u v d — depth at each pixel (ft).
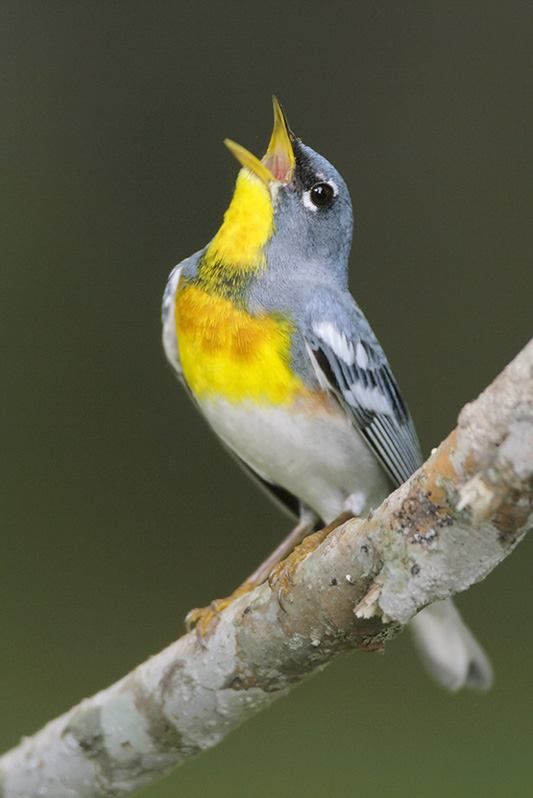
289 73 39.68
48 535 38.37
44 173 39.50
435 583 17.90
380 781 33.86
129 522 38.81
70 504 38.65
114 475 39.06
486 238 39.75
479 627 37.70
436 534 17.46
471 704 35.94
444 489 17.04
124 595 38.04
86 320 39.29
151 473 39.22
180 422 39.40
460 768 33.94
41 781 21.93
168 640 37.32
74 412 39.17
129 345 39.32
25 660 36.40
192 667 20.80
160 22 39.68
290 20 39.75
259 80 39.70
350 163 39.83
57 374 39.14
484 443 16.38
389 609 18.38
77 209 39.42
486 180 39.86
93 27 39.75
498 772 34.12
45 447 38.93
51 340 39.22
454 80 40.04
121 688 21.50
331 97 39.78
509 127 39.93
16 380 38.96
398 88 39.96
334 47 39.99
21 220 39.37
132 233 39.37
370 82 39.93
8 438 38.81
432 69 40.01
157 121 39.50
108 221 39.42
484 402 16.35
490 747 34.83
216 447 39.55
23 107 39.63
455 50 40.01
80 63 39.70
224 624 20.43
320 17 39.86
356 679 37.11
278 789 33.09
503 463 16.29
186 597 38.06
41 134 39.58
